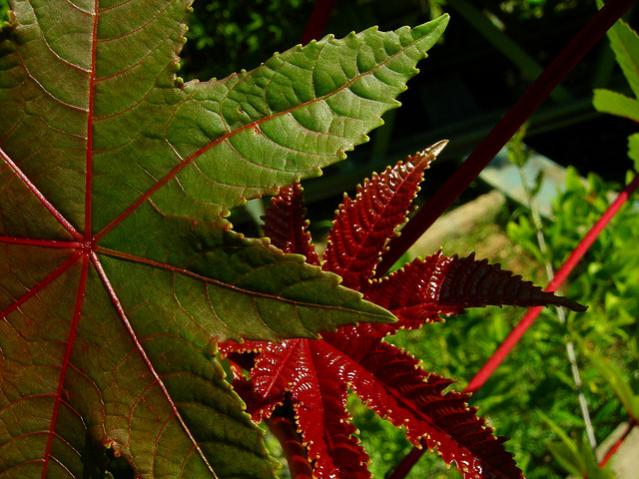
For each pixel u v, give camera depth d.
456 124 5.09
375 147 4.86
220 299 0.52
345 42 0.52
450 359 2.41
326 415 0.60
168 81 0.53
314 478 0.58
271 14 4.19
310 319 0.51
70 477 0.55
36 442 0.54
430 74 5.65
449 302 0.62
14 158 0.53
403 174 0.65
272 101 0.53
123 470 0.56
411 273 0.63
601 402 2.67
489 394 2.02
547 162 4.49
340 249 0.65
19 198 0.53
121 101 0.53
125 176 0.53
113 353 0.54
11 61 0.52
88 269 0.54
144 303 0.53
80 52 0.52
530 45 5.59
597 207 2.46
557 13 5.38
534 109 0.63
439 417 0.58
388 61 0.52
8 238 0.53
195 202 0.52
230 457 0.53
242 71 0.53
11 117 0.52
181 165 0.53
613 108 0.86
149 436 0.54
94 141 0.53
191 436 0.53
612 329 2.37
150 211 0.53
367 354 0.61
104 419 0.54
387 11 4.06
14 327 0.54
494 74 5.70
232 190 0.52
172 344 0.53
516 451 2.44
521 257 4.05
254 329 0.52
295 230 0.66
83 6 0.52
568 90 5.19
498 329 2.26
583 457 1.06
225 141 0.53
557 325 1.95
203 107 0.53
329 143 0.52
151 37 0.52
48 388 0.54
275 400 0.60
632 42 0.77
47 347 0.54
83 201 0.53
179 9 0.53
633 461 2.23
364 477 0.58
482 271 0.62
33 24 0.52
